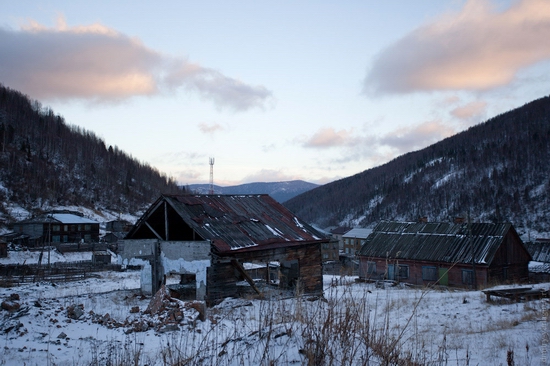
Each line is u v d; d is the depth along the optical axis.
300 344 5.83
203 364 5.87
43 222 70.31
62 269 44.44
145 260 21.09
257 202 24.73
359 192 189.75
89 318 13.83
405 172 189.75
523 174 131.88
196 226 19.31
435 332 12.04
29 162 128.12
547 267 42.09
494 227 35.91
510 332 11.05
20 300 17.83
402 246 38.88
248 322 11.41
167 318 12.96
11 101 178.25
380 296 19.19
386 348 5.65
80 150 175.25
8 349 9.77
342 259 65.06
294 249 21.91
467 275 33.72
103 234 87.88
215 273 18.77
